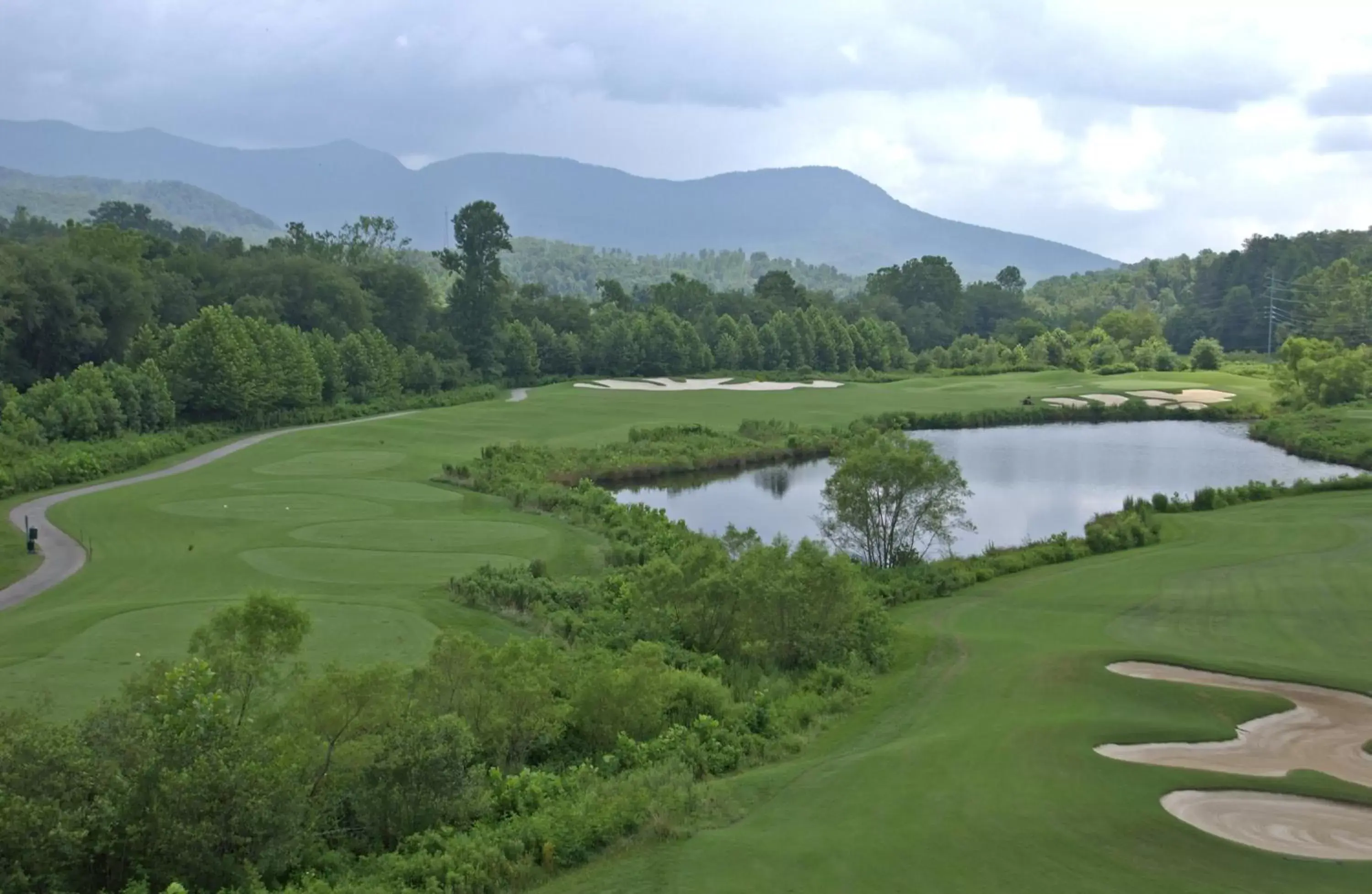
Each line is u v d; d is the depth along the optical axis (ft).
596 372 602.03
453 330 570.87
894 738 104.17
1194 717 103.04
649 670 106.93
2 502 231.50
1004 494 281.33
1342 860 69.97
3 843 62.08
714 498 278.05
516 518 221.25
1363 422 368.89
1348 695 109.09
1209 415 439.63
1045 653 128.06
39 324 375.25
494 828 79.97
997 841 72.74
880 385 558.56
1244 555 185.88
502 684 96.99
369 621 135.74
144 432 328.29
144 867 65.98
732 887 68.44
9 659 115.55
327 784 80.79
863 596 148.05
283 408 397.19
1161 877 67.21
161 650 119.75
